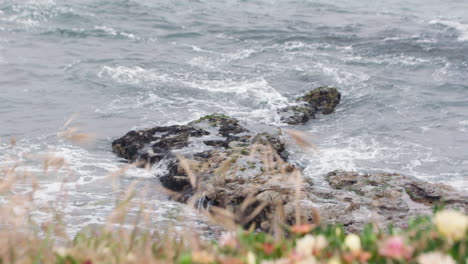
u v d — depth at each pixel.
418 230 11.78
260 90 93.44
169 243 12.92
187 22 148.38
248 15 162.25
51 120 75.75
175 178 54.16
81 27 135.62
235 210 47.66
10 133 69.56
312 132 75.44
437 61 113.50
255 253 11.76
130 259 11.64
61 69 101.62
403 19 160.50
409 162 63.88
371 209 46.28
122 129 74.06
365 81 100.19
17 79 94.56
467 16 168.75
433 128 76.62
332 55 118.38
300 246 11.22
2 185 15.40
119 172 14.66
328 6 184.25
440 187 50.28
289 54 119.00
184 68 105.81
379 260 10.54
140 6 162.50
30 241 13.16
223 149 60.72
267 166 14.73
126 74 99.75
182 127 67.62
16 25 132.38
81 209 47.06
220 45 126.31
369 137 72.69
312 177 57.09
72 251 12.09
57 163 16.78
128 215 43.19
